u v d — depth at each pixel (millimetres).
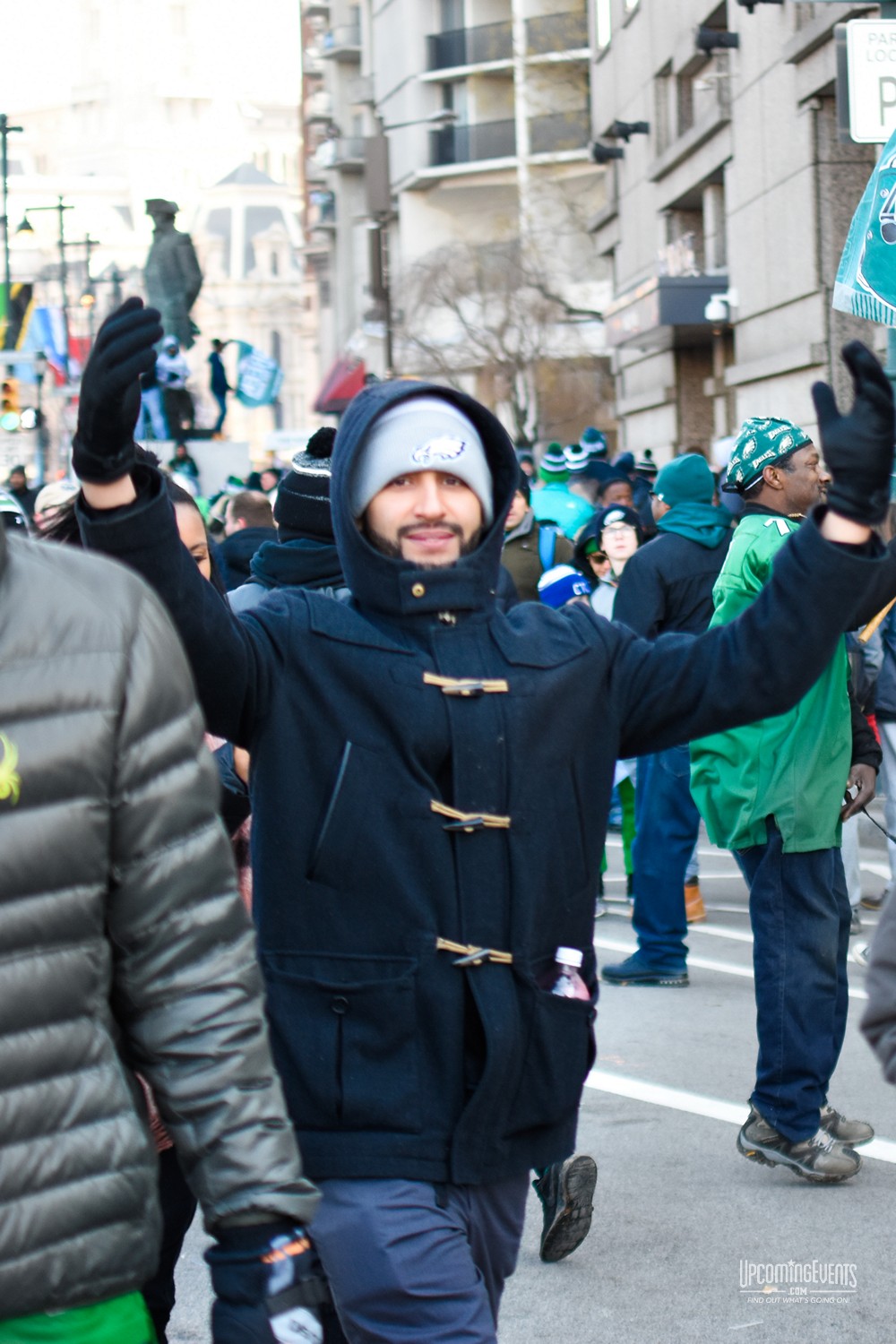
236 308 138250
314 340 81812
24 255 135875
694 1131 5492
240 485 20516
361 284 67625
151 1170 2100
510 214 59938
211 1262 2205
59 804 2055
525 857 2738
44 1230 2004
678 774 7270
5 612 2068
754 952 5059
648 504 13445
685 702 2854
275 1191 2180
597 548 10352
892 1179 5043
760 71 19719
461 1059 2695
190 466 25828
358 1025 2686
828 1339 4027
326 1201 2676
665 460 26594
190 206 181750
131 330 2373
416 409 2838
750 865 5156
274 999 2713
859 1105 5684
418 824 2699
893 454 2682
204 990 2184
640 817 7406
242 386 36500
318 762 2734
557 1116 2775
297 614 2787
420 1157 2670
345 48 68375
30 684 2055
